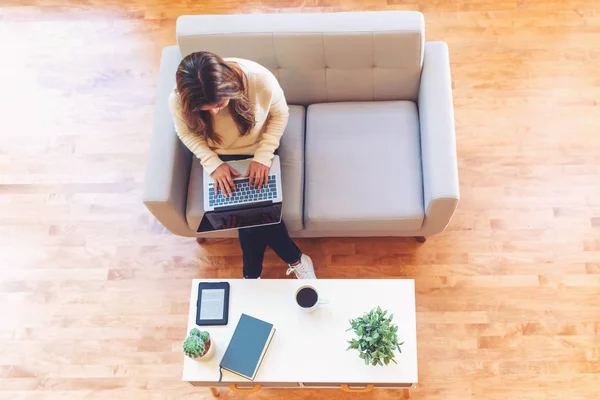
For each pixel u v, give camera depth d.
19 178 2.98
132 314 2.67
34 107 3.16
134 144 3.03
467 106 2.98
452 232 2.73
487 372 2.46
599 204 2.73
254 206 2.26
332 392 2.47
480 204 2.77
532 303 2.57
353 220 2.31
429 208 2.24
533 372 2.45
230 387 2.20
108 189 2.93
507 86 3.02
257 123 2.14
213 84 1.81
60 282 2.75
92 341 2.62
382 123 2.46
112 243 2.82
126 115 3.10
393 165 2.38
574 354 2.46
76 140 3.06
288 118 2.50
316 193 2.35
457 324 2.55
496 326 2.54
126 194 2.92
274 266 2.72
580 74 3.02
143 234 2.83
